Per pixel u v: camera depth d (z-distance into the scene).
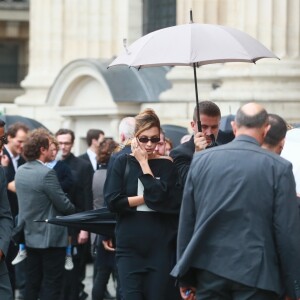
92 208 26.00
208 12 37.03
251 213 15.73
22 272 27.09
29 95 46.06
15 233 23.22
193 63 18.88
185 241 16.23
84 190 25.95
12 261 24.27
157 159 19.12
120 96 38.72
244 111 16.06
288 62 34.34
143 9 43.88
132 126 22.53
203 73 36.50
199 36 18.67
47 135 23.27
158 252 18.95
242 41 18.75
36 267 23.42
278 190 15.72
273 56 18.98
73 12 45.81
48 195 23.03
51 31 46.19
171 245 19.05
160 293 18.94
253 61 18.77
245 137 16.05
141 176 18.89
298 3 34.62
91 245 25.97
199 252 15.97
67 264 24.86
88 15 45.38
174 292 19.03
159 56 18.62
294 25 34.59
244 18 35.03
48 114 44.16
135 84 38.84
